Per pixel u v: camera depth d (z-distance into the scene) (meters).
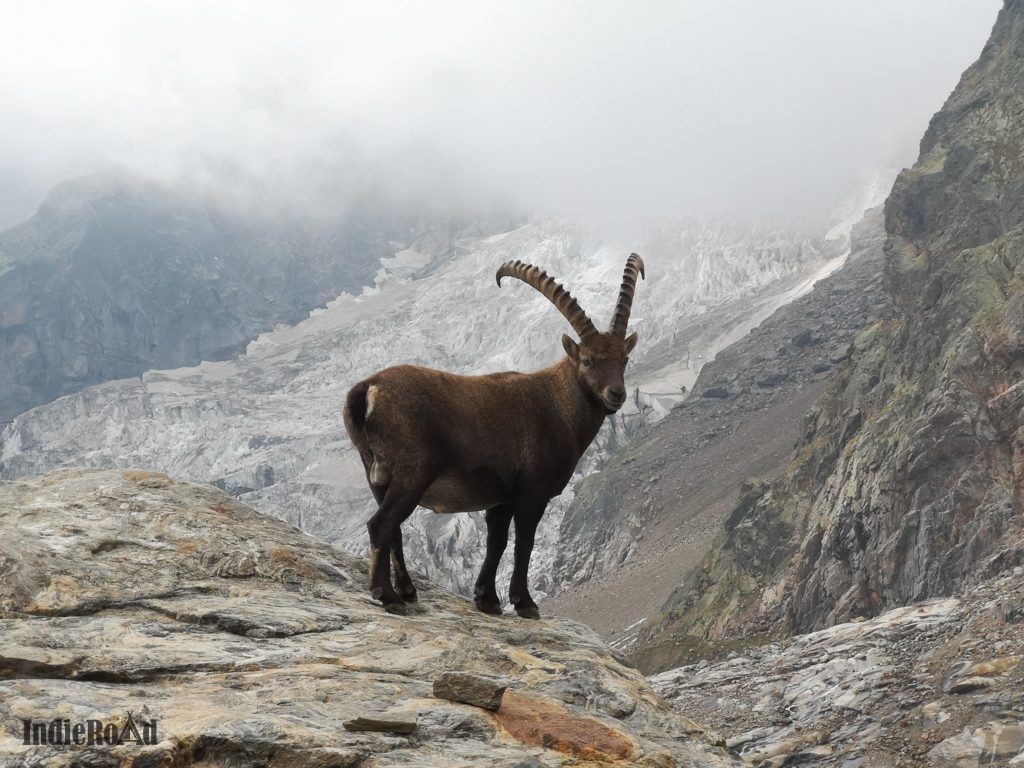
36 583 9.43
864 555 79.94
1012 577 55.03
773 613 92.44
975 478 72.75
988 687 41.12
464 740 7.86
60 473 12.67
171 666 8.27
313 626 9.67
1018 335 75.44
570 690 9.55
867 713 43.72
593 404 11.84
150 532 11.05
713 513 172.25
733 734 47.16
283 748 6.96
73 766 6.40
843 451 95.50
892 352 102.81
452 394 10.98
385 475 10.75
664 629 110.88
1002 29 129.25
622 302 11.99
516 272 12.58
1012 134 106.88
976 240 100.00
